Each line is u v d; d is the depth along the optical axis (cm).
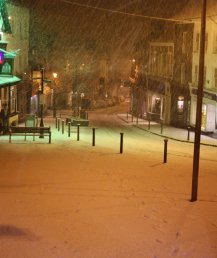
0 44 2822
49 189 1131
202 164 1783
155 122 4706
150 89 5084
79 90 6738
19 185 1172
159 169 1551
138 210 949
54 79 5459
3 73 2817
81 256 662
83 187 1171
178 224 853
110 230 795
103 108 7269
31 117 2862
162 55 4722
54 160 1647
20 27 4006
